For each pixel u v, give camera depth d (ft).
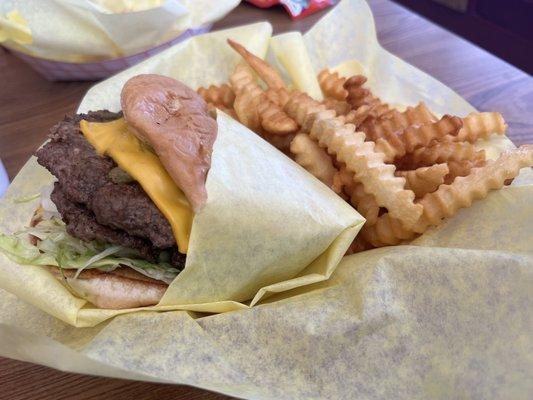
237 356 0.52
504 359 0.51
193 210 0.55
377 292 0.53
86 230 0.58
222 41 0.91
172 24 1.00
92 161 0.59
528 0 1.66
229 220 0.55
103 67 1.03
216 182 0.55
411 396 0.51
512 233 0.61
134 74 0.85
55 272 0.63
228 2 1.10
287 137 0.73
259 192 0.57
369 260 0.59
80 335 0.61
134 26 0.96
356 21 0.96
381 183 0.61
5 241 0.62
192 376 0.50
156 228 0.55
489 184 0.61
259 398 0.48
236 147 0.60
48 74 1.04
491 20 1.84
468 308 0.52
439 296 0.53
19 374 0.59
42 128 0.94
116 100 0.84
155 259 0.60
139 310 0.58
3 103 1.01
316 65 0.97
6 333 0.48
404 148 0.67
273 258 0.59
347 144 0.63
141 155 0.57
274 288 0.58
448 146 0.68
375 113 0.75
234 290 0.60
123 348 0.52
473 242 0.63
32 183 0.79
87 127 0.62
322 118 0.67
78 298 0.62
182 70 0.90
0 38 0.97
